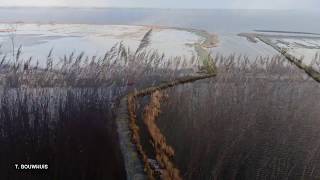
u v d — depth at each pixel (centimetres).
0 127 1480
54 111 1720
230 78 2439
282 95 2109
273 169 1331
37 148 1392
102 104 1806
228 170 1325
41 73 2353
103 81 2211
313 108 1902
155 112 1802
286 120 1720
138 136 1496
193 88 2238
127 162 1290
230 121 1692
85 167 1309
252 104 1908
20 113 1582
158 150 1374
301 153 1432
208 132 1591
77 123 1549
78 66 2397
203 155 1409
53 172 1285
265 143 1506
